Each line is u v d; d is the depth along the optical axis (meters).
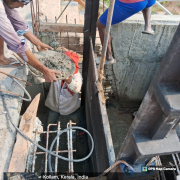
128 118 5.26
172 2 7.82
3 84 2.27
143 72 4.66
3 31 1.65
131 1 2.72
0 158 1.71
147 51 4.17
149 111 1.10
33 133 2.21
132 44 4.03
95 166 2.96
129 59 4.34
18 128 2.01
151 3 3.03
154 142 1.26
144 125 1.22
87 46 3.47
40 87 3.86
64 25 3.24
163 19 3.78
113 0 1.61
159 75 0.87
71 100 3.43
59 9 4.46
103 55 2.15
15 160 1.76
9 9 2.03
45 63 2.59
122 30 3.77
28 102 4.02
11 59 2.58
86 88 4.09
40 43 2.53
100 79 2.48
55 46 3.76
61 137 4.06
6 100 2.16
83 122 4.09
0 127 1.91
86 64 3.77
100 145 2.44
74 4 4.92
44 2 4.21
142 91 5.17
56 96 3.38
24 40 1.81
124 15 2.93
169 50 0.77
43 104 4.34
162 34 3.86
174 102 0.84
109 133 2.08
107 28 1.85
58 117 4.09
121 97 5.34
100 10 6.77
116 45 4.04
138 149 1.23
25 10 3.76
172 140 1.27
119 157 1.74
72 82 2.86
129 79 4.84
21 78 2.46
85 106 4.42
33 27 3.14
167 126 1.10
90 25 3.20
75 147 3.95
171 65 0.80
